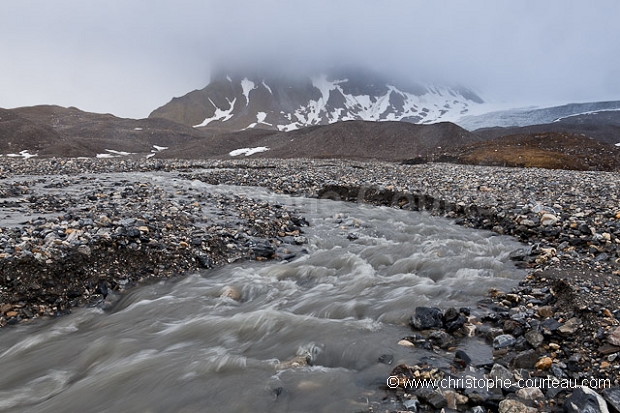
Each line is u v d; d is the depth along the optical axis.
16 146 91.31
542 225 13.15
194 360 6.05
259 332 6.99
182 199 15.76
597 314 6.63
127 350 6.55
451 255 11.30
